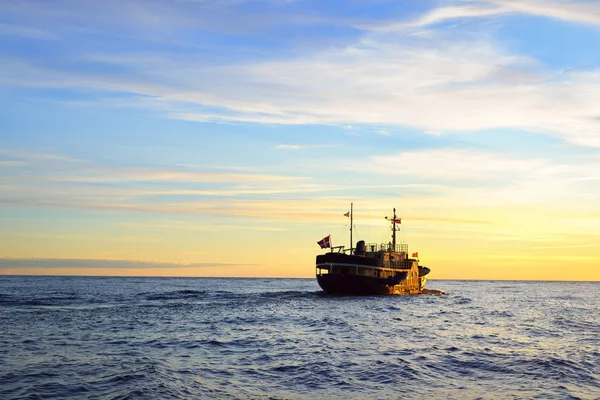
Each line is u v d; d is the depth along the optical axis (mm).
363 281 132750
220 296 154750
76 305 111938
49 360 50000
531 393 40188
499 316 104500
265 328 76562
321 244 135625
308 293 176750
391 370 47312
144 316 90688
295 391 40094
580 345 63406
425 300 142125
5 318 83875
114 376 43125
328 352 56188
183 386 40500
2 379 42250
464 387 41844
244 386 41281
